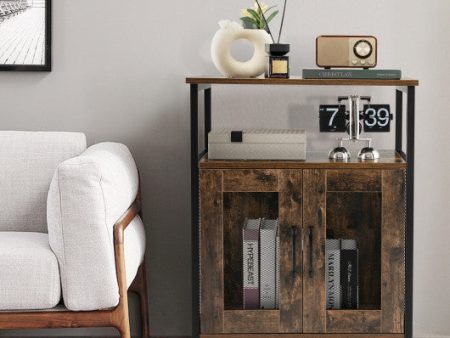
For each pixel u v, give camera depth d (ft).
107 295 8.65
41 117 10.73
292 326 9.55
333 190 9.43
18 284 8.64
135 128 10.73
